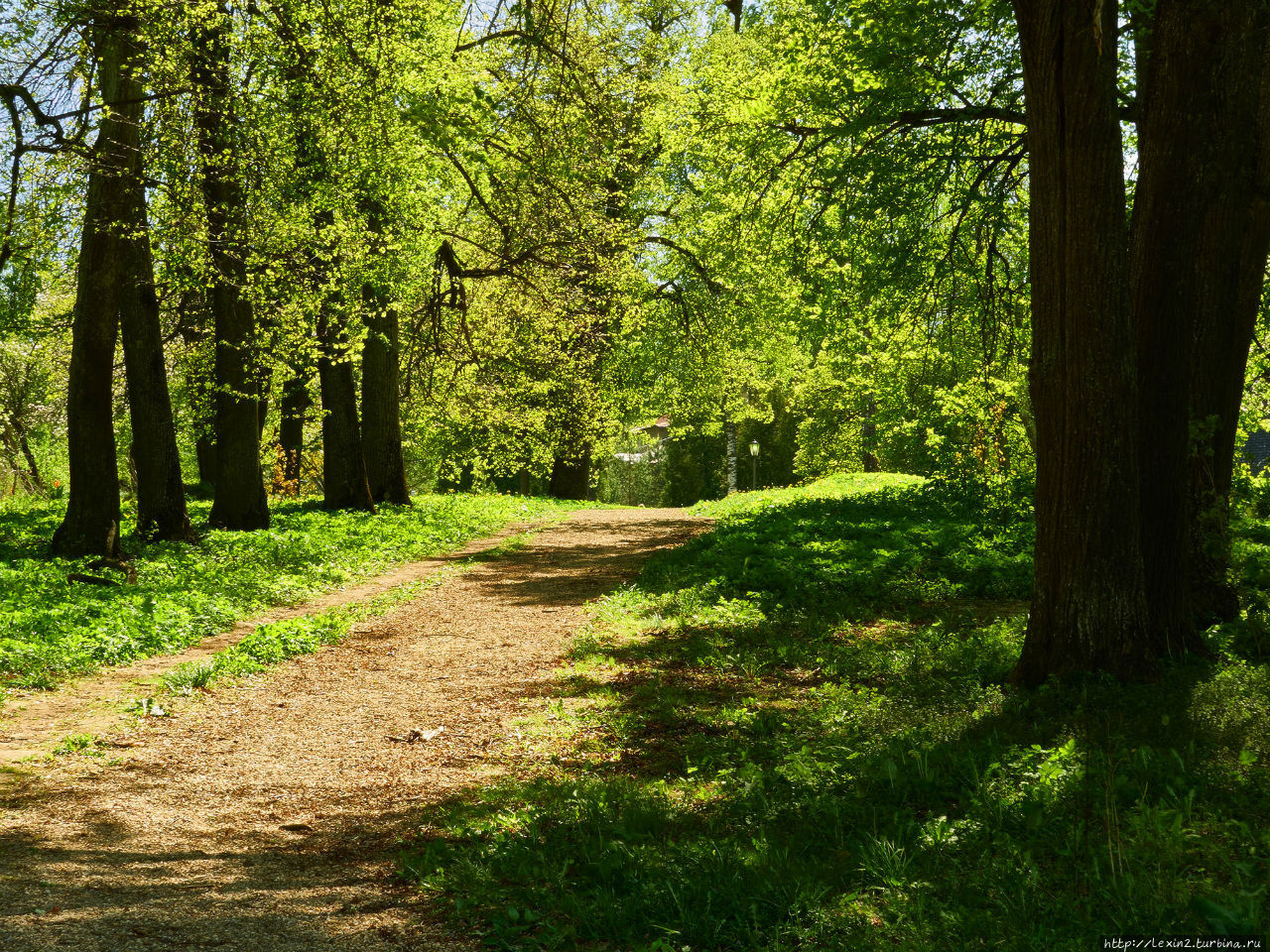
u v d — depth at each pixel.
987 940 3.67
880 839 4.79
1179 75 8.24
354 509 25.36
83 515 16.36
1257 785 5.20
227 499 21.23
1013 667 8.41
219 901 4.61
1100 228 7.54
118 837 5.68
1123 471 7.71
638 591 14.70
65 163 14.69
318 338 22.22
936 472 20.11
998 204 16.44
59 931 4.09
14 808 6.15
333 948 4.04
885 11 15.22
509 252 24.56
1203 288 9.24
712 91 28.44
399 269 20.50
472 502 31.73
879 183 16.70
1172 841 4.40
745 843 5.05
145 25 15.84
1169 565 8.17
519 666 10.54
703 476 64.38
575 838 5.36
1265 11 8.42
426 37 19.59
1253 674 7.23
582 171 24.08
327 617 12.96
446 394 30.36
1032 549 15.25
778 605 12.66
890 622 11.63
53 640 10.25
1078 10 7.22
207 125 16.78
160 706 8.71
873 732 7.03
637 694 8.98
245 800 6.47
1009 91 16.27
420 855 5.30
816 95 17.20
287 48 16.77
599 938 4.09
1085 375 7.68
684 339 36.69
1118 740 6.04
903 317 20.05
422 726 8.34
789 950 3.77
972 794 5.34
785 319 29.45
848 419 49.69
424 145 19.66
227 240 17.02
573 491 40.62
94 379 16.34
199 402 24.23
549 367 33.19
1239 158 8.56
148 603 12.70
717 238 28.64
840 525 18.69
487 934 4.15
